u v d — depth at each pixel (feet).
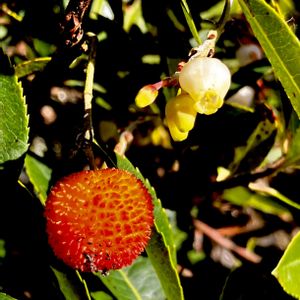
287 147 0.75
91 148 0.58
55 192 0.55
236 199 0.81
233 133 0.77
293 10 0.76
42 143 0.70
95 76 0.75
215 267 0.81
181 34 0.74
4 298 0.56
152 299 0.67
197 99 0.52
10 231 0.61
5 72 0.58
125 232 0.54
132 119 0.76
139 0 0.74
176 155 0.79
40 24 0.73
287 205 0.79
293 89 0.55
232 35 0.77
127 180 0.56
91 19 0.73
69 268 0.59
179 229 0.80
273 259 0.82
